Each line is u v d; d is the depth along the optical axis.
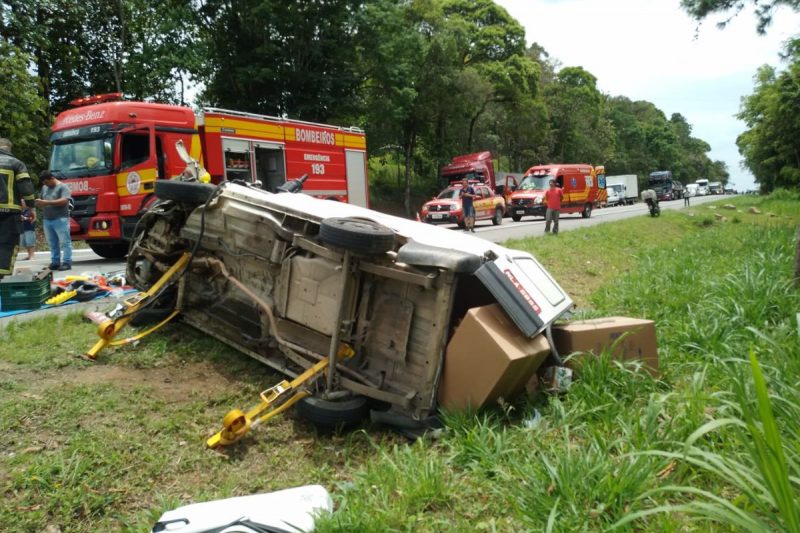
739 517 2.17
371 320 4.41
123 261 12.88
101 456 3.56
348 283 4.36
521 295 4.23
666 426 3.59
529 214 28.28
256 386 4.82
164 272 5.77
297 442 4.14
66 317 6.19
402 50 28.34
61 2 22.69
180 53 23.89
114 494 3.31
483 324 3.99
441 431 3.96
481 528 2.82
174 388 4.70
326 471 3.76
